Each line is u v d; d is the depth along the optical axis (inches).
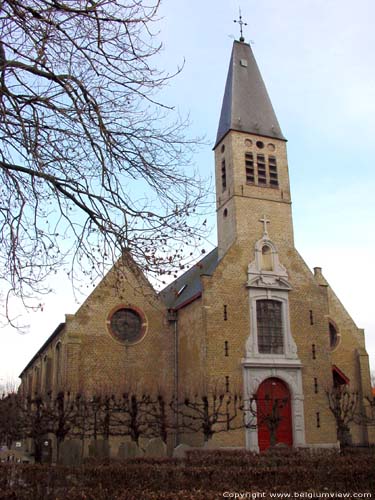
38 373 1696.6
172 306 1390.3
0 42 359.9
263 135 1428.4
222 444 1119.6
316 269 1499.8
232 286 1246.3
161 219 422.0
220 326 1199.6
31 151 383.9
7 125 385.1
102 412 1126.4
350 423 1326.3
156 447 963.3
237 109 1440.7
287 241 1355.8
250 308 1245.1
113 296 1286.9
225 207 1382.9
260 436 1165.1
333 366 1341.0
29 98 386.0
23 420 1008.2
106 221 414.3
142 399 1100.5
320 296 1336.1
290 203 1392.7
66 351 1203.2
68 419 964.6
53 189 404.5
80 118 388.2
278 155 1433.3
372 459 645.3
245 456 775.7
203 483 566.3
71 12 364.8
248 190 1358.3
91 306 1262.3
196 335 1227.2
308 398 1234.6
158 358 1294.3
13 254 399.2
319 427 1221.7
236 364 1187.3
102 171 404.8
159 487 561.6
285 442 1186.6
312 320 1305.4
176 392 1279.5
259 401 1187.9
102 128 396.2
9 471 565.0
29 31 359.9
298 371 1240.8
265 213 1355.8
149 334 1301.7
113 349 1253.7
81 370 1208.8
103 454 952.9
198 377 1191.6
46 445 1089.4
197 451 920.3
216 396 1139.3
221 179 1429.6
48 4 359.3
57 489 537.3
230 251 1278.3
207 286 1221.1
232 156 1378.0
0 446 1414.9
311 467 595.5
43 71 378.6
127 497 490.6
